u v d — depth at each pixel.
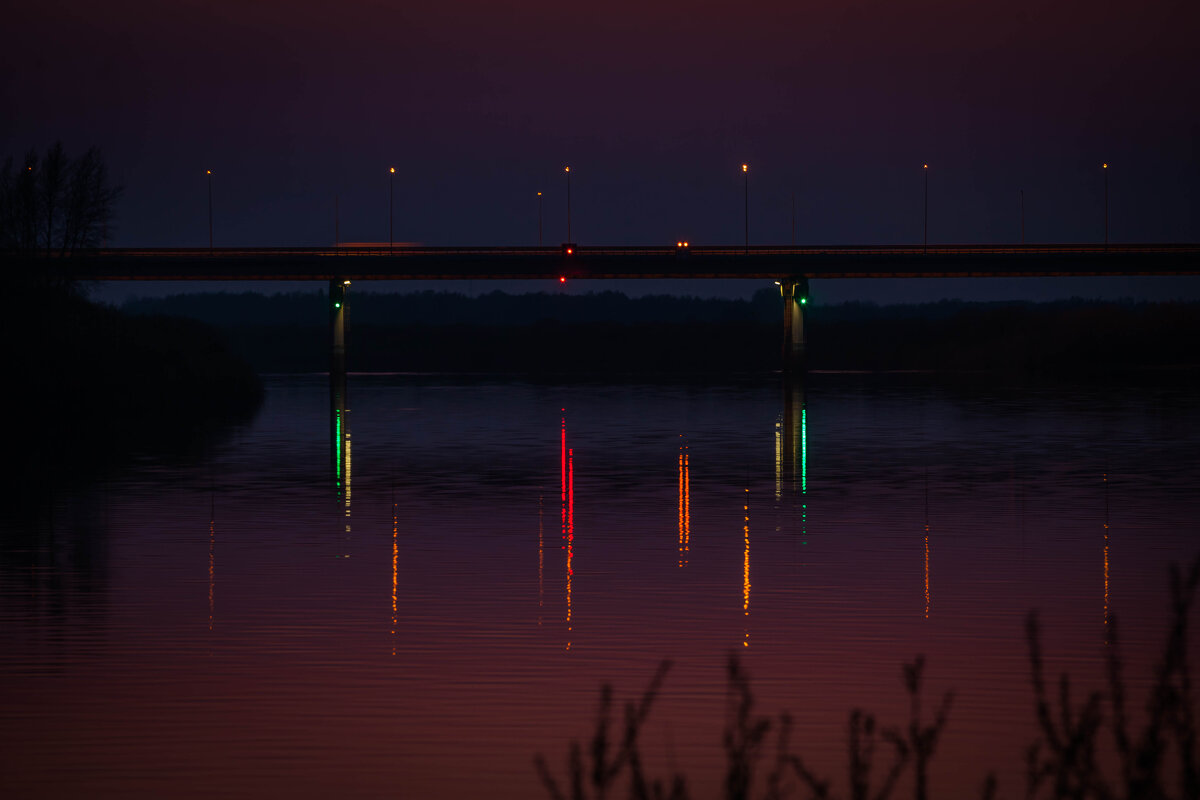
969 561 109.12
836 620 87.31
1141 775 34.44
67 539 123.25
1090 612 88.88
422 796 56.03
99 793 56.44
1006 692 70.12
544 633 84.12
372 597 95.56
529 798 55.62
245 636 83.56
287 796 56.12
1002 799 54.69
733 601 93.69
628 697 69.81
